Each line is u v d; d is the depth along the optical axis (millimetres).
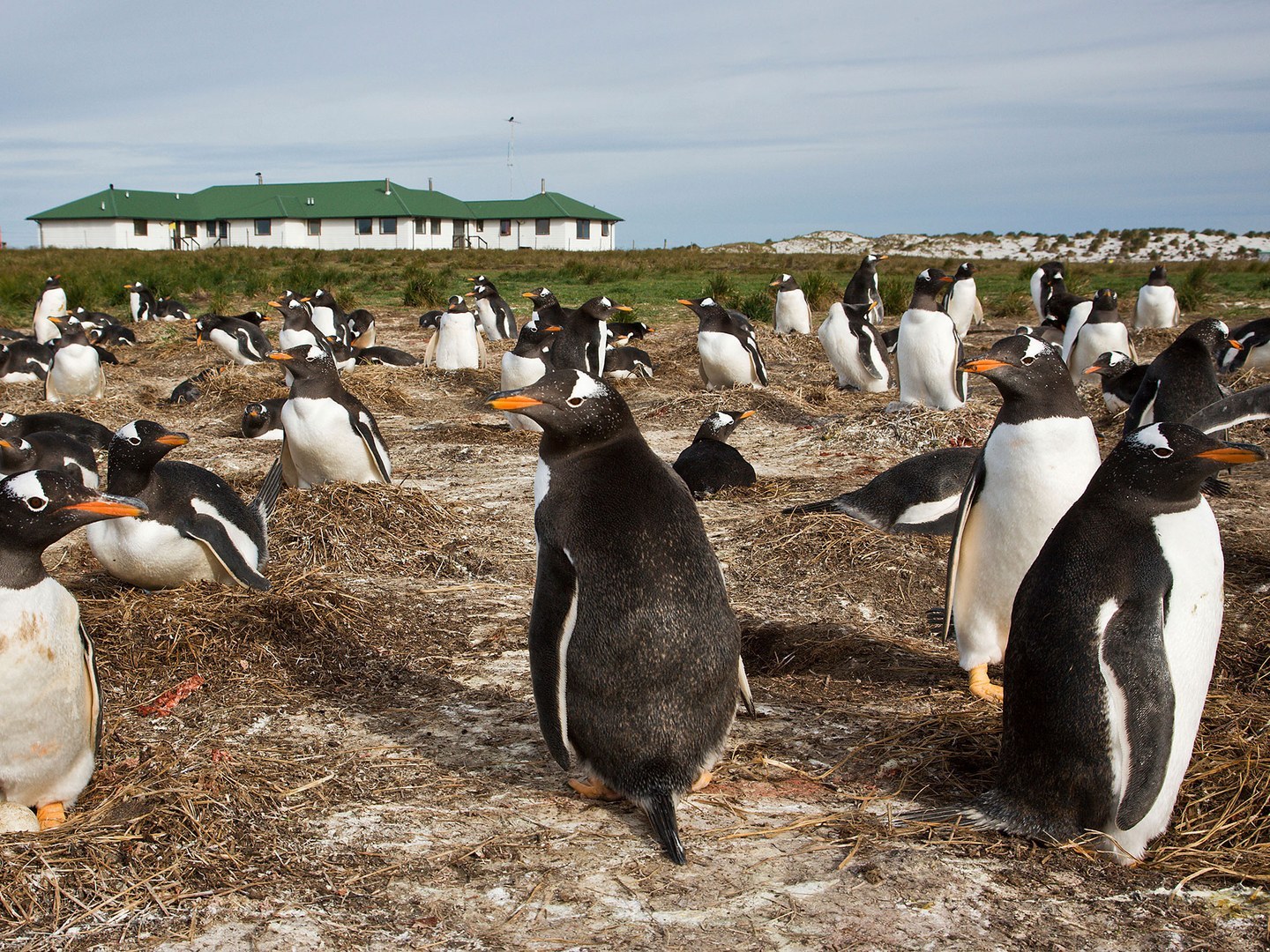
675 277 38781
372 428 8211
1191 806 3824
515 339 21766
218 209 84688
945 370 11273
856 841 3684
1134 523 3500
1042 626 3543
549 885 3430
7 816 3621
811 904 3328
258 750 4375
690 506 3869
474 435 12211
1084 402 12891
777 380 16719
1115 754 3400
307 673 5281
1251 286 31000
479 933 3184
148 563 5844
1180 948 3115
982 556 4969
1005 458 4777
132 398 14711
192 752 4301
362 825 3803
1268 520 7656
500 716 4855
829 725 4727
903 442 10812
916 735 4547
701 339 14477
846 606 6375
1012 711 3674
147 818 3656
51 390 14039
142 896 3307
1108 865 3514
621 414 3807
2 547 3471
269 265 43406
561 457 3830
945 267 47250
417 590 6621
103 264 40094
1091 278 37625
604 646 3652
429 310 26109
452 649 5711
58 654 3564
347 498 7504
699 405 13719
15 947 3070
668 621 3656
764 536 7332
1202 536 3504
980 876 3461
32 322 23984
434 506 7867
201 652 5297
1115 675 3373
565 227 86812
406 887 3416
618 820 3881
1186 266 46156
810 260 53250
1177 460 3428
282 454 8352
